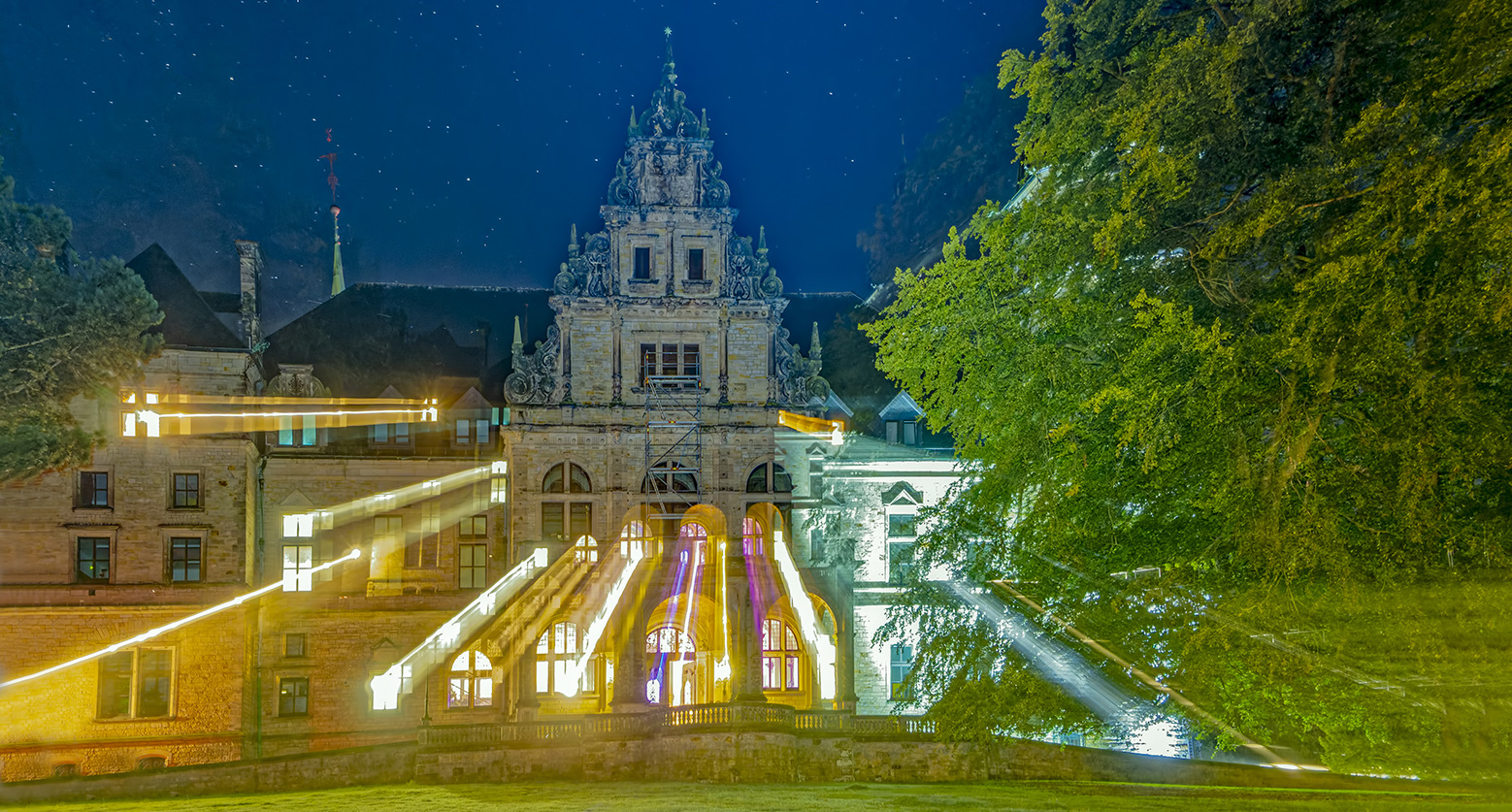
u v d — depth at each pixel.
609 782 39.53
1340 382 19.06
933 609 29.48
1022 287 27.91
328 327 58.09
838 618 51.66
